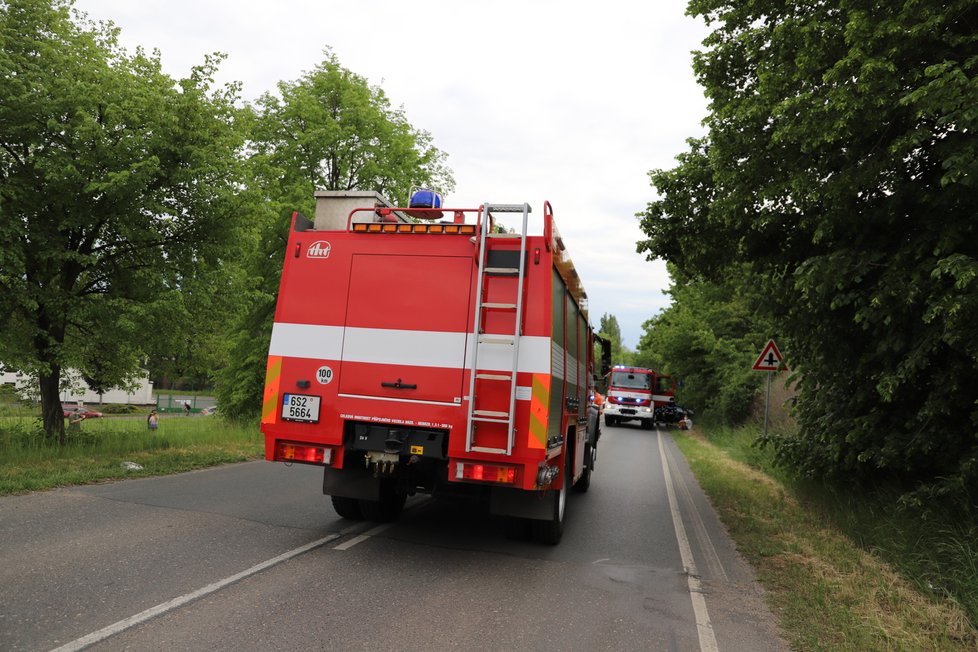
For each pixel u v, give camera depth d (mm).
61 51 10969
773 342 15812
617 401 31781
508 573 5762
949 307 5812
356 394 6133
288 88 20375
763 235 8781
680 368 32844
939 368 7113
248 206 12211
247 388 19750
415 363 6020
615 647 4188
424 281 6105
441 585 5258
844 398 8672
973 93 5500
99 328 12117
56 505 7090
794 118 6941
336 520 7449
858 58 6242
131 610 4199
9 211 10320
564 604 4992
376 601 4746
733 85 9430
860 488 8891
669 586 5688
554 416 6184
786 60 7824
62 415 12258
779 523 8453
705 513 9438
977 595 5262
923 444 7117
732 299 28047
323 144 19219
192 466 10695
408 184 20469
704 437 26453
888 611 5176
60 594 4395
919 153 6840
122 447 11562
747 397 25297
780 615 5031
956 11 5996
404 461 6250
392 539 6707
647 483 12461
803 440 9539
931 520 6684
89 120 9984
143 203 10812
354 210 6391
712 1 9359
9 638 3635
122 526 6375
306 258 6430
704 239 9742
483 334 5879
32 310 11172
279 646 3799
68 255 10812
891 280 6758
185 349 13078
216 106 11812
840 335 8203
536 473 5684
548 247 5852
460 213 6395
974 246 6578
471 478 5785
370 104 20719
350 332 6215
